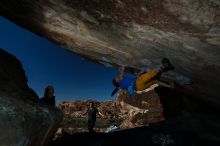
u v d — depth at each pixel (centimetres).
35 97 610
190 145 713
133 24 557
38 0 654
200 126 751
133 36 621
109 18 575
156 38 580
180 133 731
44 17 732
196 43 516
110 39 704
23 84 636
